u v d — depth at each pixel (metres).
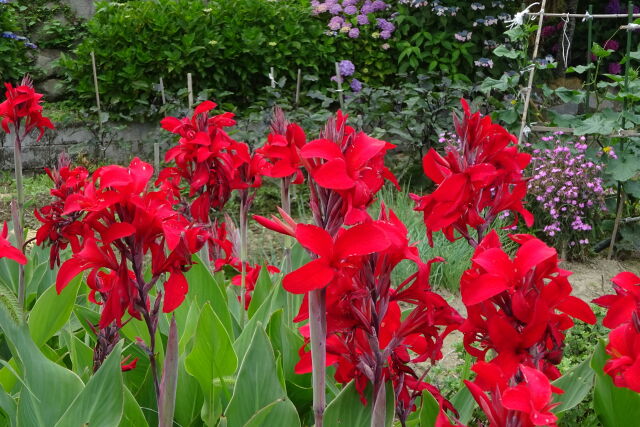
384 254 1.29
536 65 5.86
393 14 8.63
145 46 8.27
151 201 1.50
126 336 2.25
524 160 1.81
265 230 5.96
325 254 1.20
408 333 1.38
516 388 1.13
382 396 1.32
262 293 2.70
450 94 7.08
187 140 2.48
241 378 1.79
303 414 2.32
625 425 1.76
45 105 8.38
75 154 7.55
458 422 1.32
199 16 8.35
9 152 7.55
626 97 5.43
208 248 2.89
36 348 1.85
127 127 8.19
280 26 8.50
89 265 1.48
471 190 1.69
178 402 2.09
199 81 8.38
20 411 1.76
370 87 7.35
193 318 2.20
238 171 2.54
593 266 5.43
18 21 9.45
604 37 10.68
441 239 4.79
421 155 6.84
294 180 2.41
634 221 5.61
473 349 1.48
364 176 1.33
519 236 1.43
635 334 1.44
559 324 1.44
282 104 7.08
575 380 1.91
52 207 2.01
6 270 3.03
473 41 7.87
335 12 8.62
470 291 1.32
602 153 5.59
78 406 1.64
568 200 5.27
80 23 9.88
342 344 1.42
